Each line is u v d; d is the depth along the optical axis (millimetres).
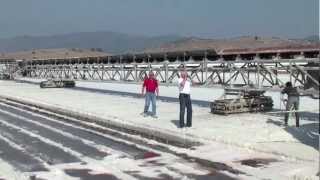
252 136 15109
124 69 32000
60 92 38188
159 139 15484
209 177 10562
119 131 17500
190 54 28031
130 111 23141
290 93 17172
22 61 64500
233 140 14492
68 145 14906
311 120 18703
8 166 12039
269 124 17625
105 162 12328
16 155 13445
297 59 18656
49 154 13516
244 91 21703
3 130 18406
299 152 12633
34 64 56500
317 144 13719
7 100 32500
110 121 20047
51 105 27672
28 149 14344
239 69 22078
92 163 12219
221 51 26156
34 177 10859
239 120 18969
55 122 20578
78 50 135625
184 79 17406
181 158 12602
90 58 40688
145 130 17297
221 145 14094
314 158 11898
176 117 20406
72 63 44406
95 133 17234
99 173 11141
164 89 39562
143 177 10695
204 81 25484
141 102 27844
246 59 23016
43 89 42562
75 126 19172
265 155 12594
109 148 14250
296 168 10992
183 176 10711
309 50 21047
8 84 51844
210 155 12836
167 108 24109
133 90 39375
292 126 17031
